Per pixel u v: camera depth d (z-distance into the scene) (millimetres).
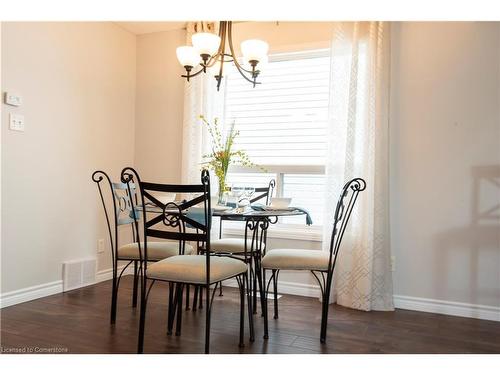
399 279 3100
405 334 2480
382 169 3053
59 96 3246
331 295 3195
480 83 2902
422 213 3045
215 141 3674
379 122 3055
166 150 3988
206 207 1961
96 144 3643
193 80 3742
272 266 2379
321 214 3471
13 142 2879
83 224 3516
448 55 2992
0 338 2270
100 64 3668
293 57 3590
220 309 2932
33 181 3043
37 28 3049
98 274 3670
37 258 3092
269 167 3625
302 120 3557
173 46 3975
